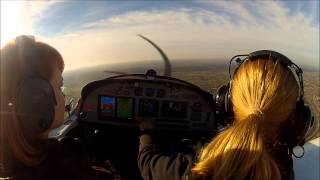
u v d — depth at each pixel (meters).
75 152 0.69
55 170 0.64
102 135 1.37
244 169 0.54
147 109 1.37
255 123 0.54
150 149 0.78
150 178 0.72
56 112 0.65
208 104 1.35
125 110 1.38
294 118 0.61
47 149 0.64
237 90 0.58
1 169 0.59
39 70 0.60
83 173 0.68
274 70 0.56
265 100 0.55
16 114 0.57
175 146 1.29
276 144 0.59
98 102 1.37
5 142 0.58
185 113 1.37
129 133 1.38
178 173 0.66
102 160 1.30
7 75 0.58
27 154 0.59
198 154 0.64
